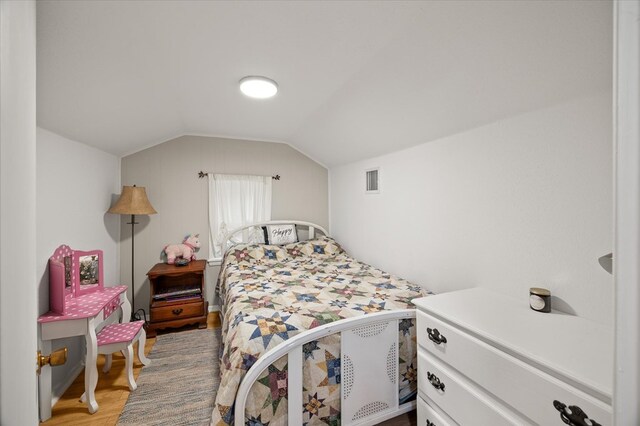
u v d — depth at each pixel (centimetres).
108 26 112
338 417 142
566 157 124
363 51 143
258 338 130
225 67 160
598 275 115
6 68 41
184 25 119
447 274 194
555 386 82
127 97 179
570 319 118
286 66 159
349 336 143
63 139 194
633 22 40
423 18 115
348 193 341
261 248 306
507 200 152
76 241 210
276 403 127
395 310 155
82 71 136
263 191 353
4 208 40
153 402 175
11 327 41
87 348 167
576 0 90
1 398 40
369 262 298
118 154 289
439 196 201
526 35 106
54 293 169
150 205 283
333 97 205
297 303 168
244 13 114
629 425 40
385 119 210
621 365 41
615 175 42
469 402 110
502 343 98
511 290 151
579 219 120
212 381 198
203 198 331
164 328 272
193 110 240
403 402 157
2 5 40
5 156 40
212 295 330
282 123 283
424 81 153
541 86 123
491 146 161
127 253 301
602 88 110
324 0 107
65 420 160
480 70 130
